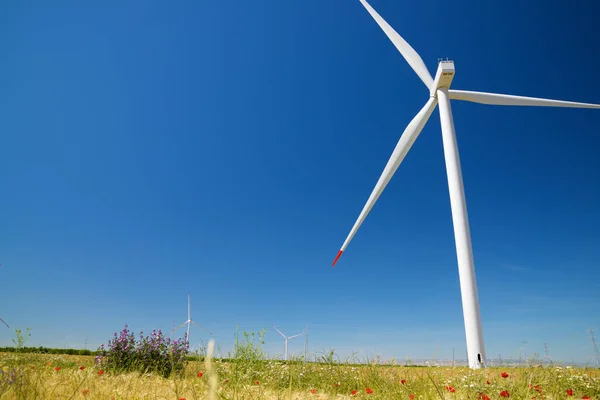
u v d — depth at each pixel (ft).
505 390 22.30
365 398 22.20
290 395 19.56
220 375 22.70
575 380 26.27
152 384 22.06
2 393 16.75
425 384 24.79
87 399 17.48
